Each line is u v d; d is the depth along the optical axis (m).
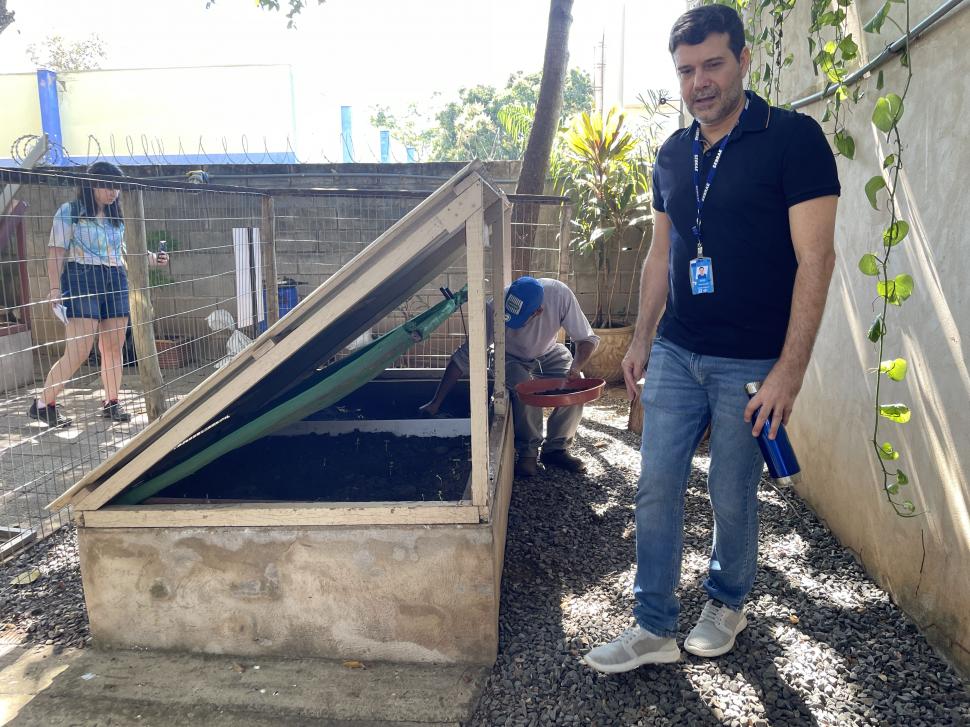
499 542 2.89
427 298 6.67
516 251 5.90
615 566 3.32
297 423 4.17
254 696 2.43
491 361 4.39
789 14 4.08
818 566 3.23
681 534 2.46
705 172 2.27
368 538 2.52
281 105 15.96
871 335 2.52
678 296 2.40
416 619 2.56
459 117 34.34
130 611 2.67
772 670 2.48
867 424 3.14
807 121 2.13
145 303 4.72
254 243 5.61
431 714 2.32
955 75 2.42
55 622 2.90
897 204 2.83
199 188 4.43
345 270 2.36
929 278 2.58
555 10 5.66
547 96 5.77
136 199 4.56
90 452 4.83
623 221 7.52
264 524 2.55
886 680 2.42
